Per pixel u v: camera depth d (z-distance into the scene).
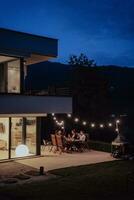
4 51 20.70
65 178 16.77
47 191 14.51
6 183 15.88
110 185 15.46
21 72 21.67
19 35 21.23
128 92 62.00
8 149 21.00
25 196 13.79
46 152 23.88
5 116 19.81
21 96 20.14
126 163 20.42
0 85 22.86
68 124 34.97
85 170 18.44
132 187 15.15
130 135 35.84
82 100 38.03
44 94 22.31
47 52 22.39
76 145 24.47
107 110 39.44
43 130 31.14
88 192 14.34
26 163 20.20
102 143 24.98
